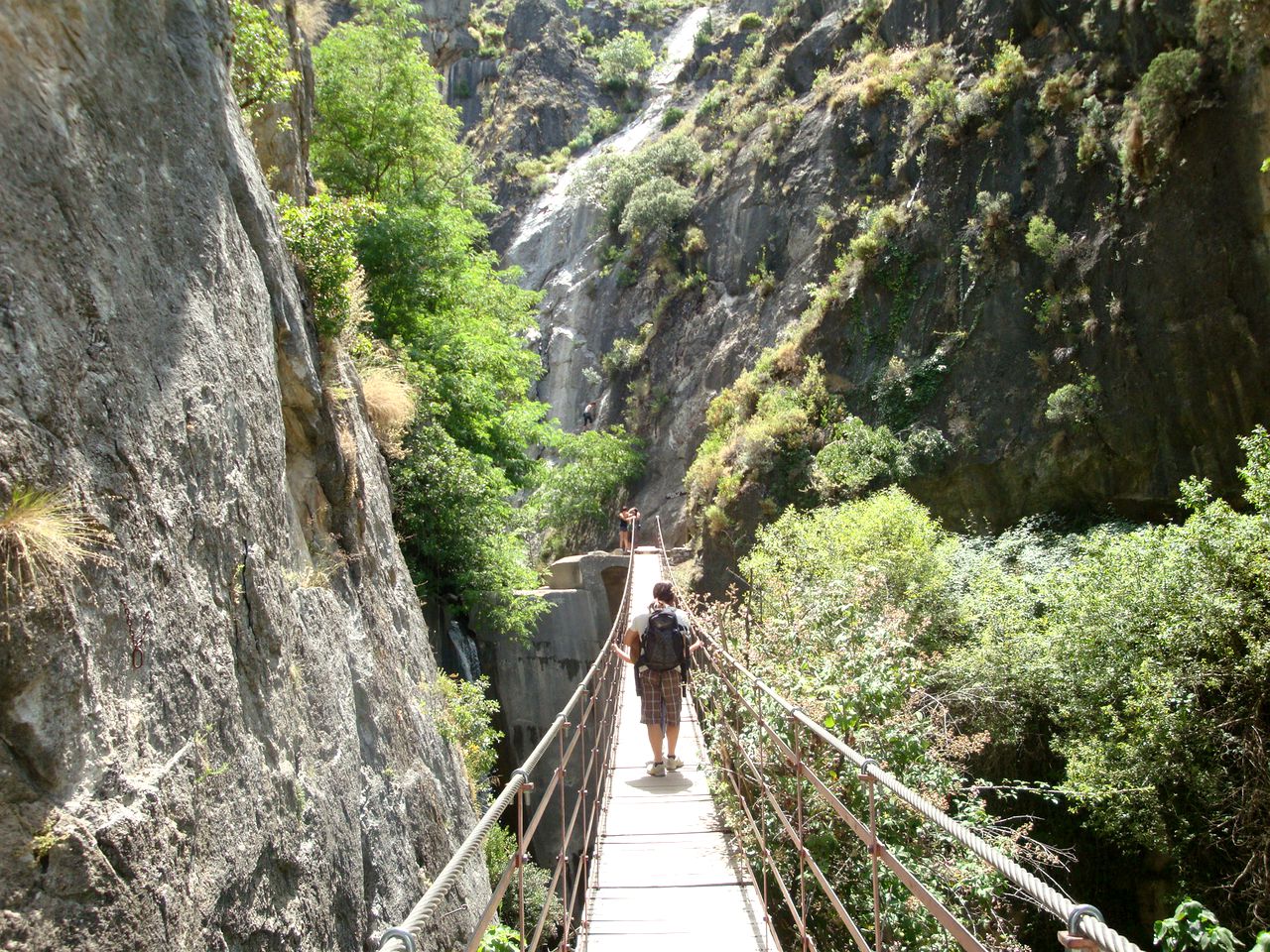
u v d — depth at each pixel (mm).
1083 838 12242
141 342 3713
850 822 3736
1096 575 11953
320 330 7949
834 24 35094
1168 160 18516
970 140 24109
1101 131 20531
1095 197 20266
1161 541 11422
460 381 16422
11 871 2516
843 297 25281
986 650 12719
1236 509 17172
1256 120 16953
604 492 34031
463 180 24672
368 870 5551
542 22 63906
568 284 43562
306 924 4371
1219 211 17562
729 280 33875
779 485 23062
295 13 11719
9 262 2973
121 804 2980
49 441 2977
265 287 5691
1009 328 21234
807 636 9477
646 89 59000
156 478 3646
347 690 5969
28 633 2693
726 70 48781
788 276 30625
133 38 4160
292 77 7621
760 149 34469
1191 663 10555
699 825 7297
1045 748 12695
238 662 4250
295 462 6730
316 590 5840
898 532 14672
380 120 18609
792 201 31516
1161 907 11328
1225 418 17328
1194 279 17812
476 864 7992
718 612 11922
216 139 5004
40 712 2707
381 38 18562
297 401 6699
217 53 5230
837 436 22969
